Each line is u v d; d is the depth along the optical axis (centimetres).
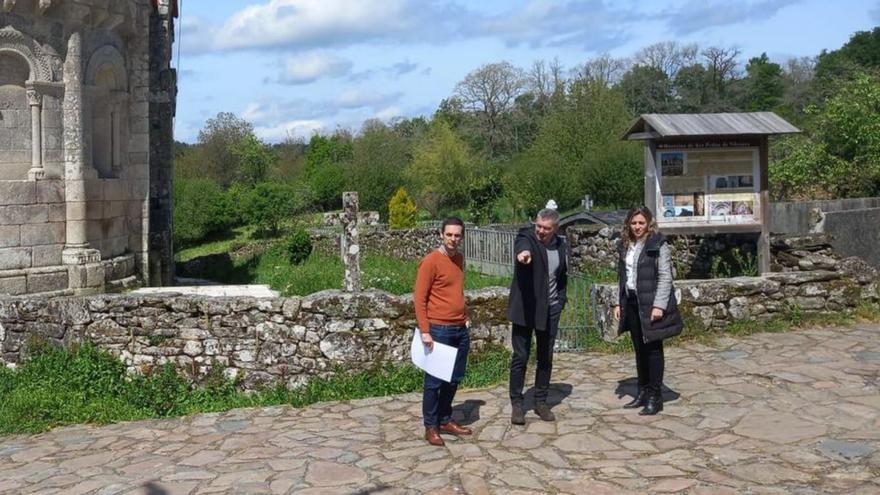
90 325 930
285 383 866
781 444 591
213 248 3847
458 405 740
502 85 6294
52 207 1377
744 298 980
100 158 1532
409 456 611
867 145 2562
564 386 785
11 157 1342
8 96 1335
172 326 908
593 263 1675
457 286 647
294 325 868
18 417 808
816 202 1931
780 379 759
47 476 632
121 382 904
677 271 1359
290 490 554
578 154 4447
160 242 1917
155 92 1925
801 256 1146
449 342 642
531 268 663
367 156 5262
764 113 1099
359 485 556
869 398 691
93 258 1411
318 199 5203
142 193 1620
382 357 852
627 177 3953
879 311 1016
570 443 618
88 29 1432
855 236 1500
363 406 770
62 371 909
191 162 5747
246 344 885
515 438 637
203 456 649
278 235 4244
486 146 6300
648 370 680
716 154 1070
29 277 1328
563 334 988
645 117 1069
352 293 872
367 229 3053
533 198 4069
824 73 5819
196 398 869
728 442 601
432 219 4766
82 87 1409
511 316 670
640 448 598
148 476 606
